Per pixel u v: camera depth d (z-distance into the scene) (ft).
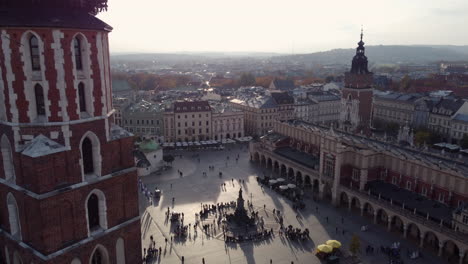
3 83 129.08
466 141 560.61
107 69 146.41
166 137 622.13
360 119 495.41
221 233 306.96
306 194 396.16
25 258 140.97
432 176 313.53
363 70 485.15
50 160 127.65
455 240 258.16
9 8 126.62
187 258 269.03
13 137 131.54
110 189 149.07
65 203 134.00
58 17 128.57
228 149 588.09
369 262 265.75
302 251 280.51
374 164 359.05
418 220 285.43
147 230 310.65
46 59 125.59
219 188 410.11
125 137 152.76
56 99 129.29
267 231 311.06
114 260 155.22
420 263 264.93
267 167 489.26
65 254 135.85
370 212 347.97
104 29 138.31
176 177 447.01
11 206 143.54
